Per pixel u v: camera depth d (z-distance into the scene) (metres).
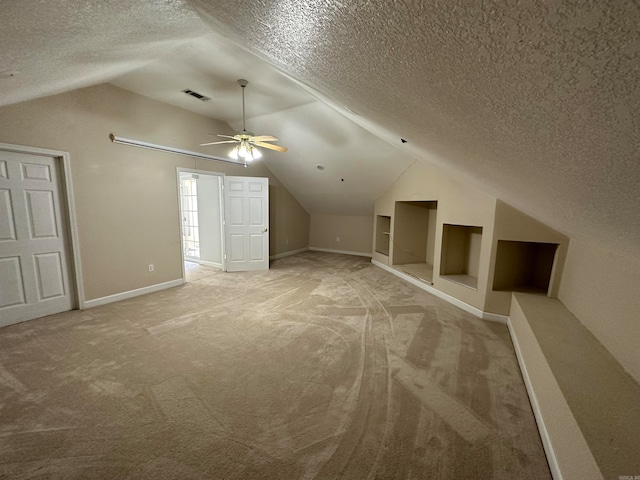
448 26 0.46
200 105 4.17
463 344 2.73
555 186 1.12
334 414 1.83
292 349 2.62
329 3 0.57
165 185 4.24
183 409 1.85
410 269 5.17
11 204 2.92
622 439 1.20
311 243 7.96
